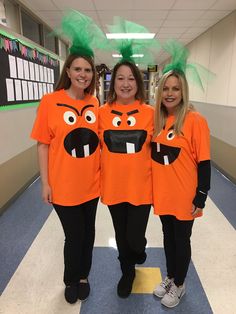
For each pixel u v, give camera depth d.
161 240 2.32
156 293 1.66
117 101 1.43
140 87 1.40
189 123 1.34
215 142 4.86
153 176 1.45
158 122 1.38
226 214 2.85
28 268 1.95
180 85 1.33
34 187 3.67
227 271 1.92
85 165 1.41
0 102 2.80
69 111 1.36
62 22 1.38
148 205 1.48
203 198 1.38
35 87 3.93
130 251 1.63
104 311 1.58
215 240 2.33
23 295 1.70
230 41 4.17
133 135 1.37
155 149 1.41
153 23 4.82
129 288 1.67
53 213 2.85
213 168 4.77
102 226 2.57
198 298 1.67
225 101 4.38
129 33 1.45
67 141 1.36
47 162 1.43
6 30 2.92
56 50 5.37
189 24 4.90
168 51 1.47
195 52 6.26
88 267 1.68
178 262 1.53
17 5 3.56
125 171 1.40
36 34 4.46
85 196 1.46
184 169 1.38
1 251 2.16
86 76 1.34
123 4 3.79
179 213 1.42
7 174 2.98
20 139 3.39
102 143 1.42
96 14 4.24
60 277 1.86
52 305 1.62
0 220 2.70
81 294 1.64
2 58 2.84
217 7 3.89
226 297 1.69
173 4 3.79
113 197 1.45
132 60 1.38
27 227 2.55
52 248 2.20
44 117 1.37
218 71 4.72
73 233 1.51
